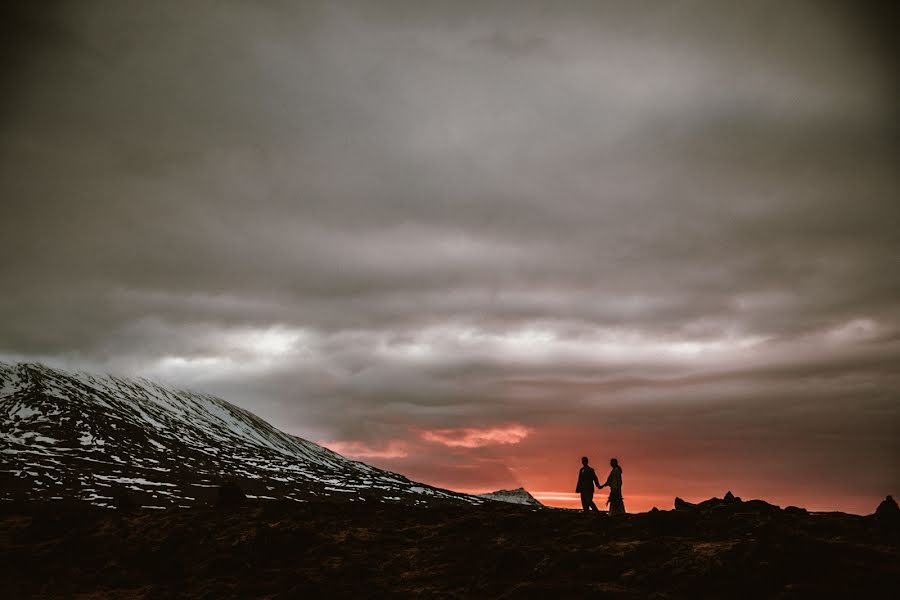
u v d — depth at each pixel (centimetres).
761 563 2402
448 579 2725
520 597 2447
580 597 2408
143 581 3031
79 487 12325
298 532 3216
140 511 3875
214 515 3622
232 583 2883
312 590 2692
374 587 2714
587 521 3138
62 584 2992
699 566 2473
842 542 2564
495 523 3200
